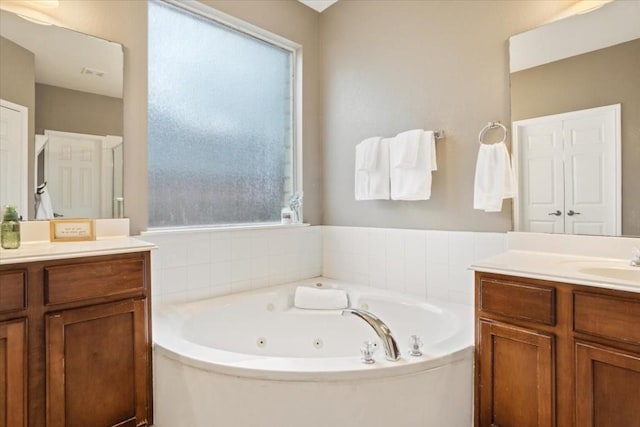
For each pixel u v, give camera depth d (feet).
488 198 6.13
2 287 4.00
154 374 5.07
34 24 5.62
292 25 9.07
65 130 5.86
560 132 5.74
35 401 4.17
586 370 3.99
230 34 8.34
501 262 5.04
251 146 8.70
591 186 5.46
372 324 4.72
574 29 5.65
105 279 4.74
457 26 7.00
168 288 6.79
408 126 7.74
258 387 4.25
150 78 7.06
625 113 5.20
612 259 5.23
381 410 4.29
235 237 7.79
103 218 6.19
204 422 4.49
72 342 4.42
